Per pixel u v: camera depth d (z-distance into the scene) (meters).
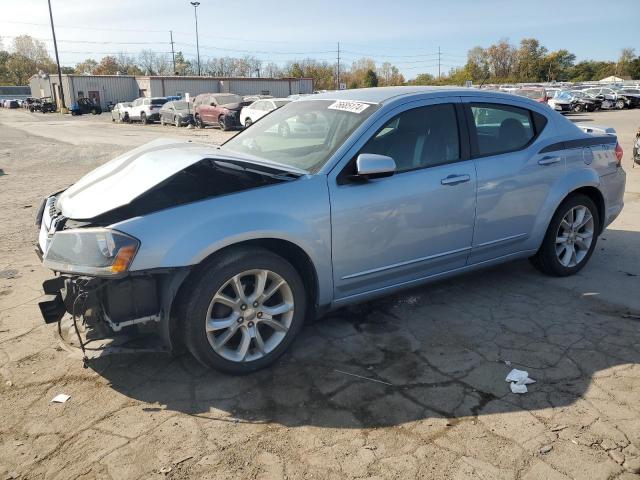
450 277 4.01
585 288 4.45
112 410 2.82
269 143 3.89
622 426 2.63
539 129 4.35
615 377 3.07
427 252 3.70
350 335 3.64
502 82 96.81
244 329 3.09
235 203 2.97
